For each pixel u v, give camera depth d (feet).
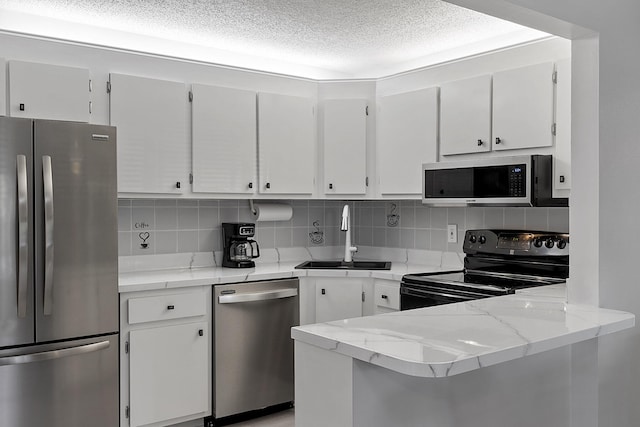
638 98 7.71
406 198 11.85
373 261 13.12
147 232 11.66
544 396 6.86
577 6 6.80
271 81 11.93
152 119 10.50
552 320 6.07
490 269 10.89
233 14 9.82
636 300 7.71
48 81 9.39
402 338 5.14
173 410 10.12
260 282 11.07
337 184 12.44
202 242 12.37
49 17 10.02
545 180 9.42
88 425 8.91
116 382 9.22
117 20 10.16
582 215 7.28
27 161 8.19
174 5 9.38
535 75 9.51
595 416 7.00
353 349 4.83
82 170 8.68
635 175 7.68
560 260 9.80
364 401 5.00
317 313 11.65
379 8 9.48
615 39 7.30
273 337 11.21
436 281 9.87
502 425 6.36
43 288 8.35
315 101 12.51
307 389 5.38
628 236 7.55
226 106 11.32
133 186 10.34
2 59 9.01
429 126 11.30
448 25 10.37
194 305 10.32
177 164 10.82
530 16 6.52
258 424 10.89
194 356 10.36
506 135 9.98
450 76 10.96
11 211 8.08
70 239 8.59
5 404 8.16
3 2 9.25
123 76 10.18
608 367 7.14
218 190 11.29
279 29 10.64
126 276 10.62
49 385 8.50
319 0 9.13
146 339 9.80
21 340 8.22
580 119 7.30
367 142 12.42
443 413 5.74
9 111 9.10
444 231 12.51
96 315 8.92
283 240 13.64
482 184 10.00
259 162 11.78
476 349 4.76
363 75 13.98
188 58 11.00
